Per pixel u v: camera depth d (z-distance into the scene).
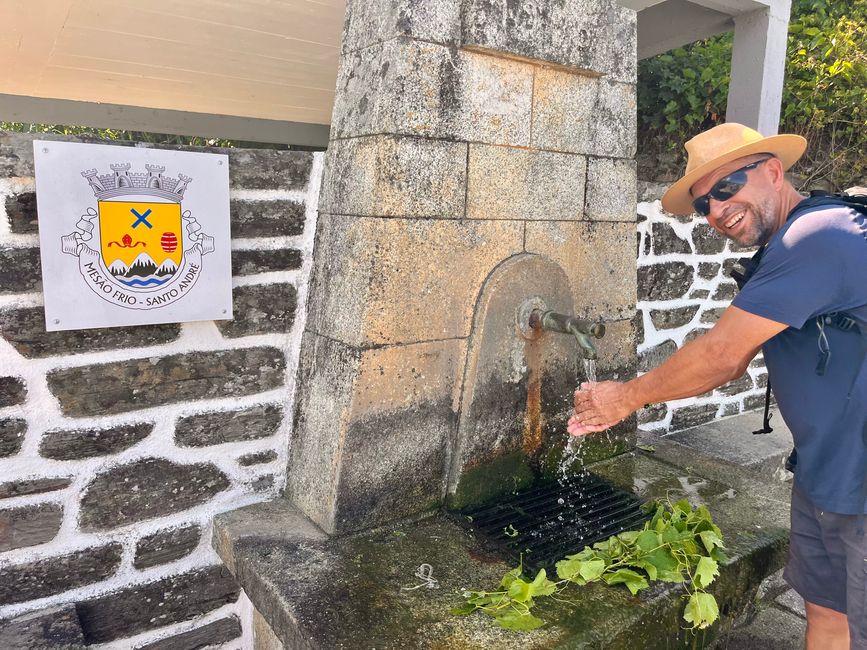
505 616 1.64
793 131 5.07
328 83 4.80
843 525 1.72
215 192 1.93
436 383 2.17
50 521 1.89
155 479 2.04
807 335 1.64
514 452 2.40
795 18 5.00
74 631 1.83
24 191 1.67
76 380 1.84
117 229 1.78
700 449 3.51
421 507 2.21
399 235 1.97
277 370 2.21
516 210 2.27
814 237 1.53
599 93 2.44
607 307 2.67
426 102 1.96
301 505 2.21
